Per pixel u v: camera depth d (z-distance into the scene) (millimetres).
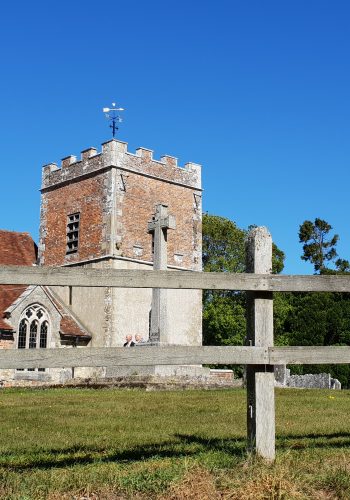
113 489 4750
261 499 4445
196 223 35594
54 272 5281
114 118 33375
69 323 31438
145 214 33062
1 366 5051
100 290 31688
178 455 6082
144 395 16328
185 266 34500
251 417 5738
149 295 32562
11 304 29984
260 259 5941
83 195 33531
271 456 5617
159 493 4602
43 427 9008
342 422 9500
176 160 35094
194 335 34219
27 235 37344
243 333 45344
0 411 11742
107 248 31469
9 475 4961
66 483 4793
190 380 22328
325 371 36344
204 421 9789
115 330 31000
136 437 7719
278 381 26750
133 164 32875
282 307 43000
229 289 5734
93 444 7102
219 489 4695
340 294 43781
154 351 5418
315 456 5844
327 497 4660
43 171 36344
